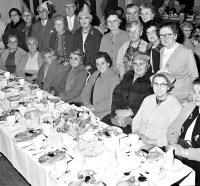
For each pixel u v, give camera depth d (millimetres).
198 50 4348
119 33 4328
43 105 3322
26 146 2428
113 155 2127
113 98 3568
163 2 7770
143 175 2021
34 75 5129
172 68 3332
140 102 3334
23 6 8477
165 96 2855
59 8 8586
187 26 4504
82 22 4609
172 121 2801
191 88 3359
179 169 2086
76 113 2977
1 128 2789
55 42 5148
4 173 3404
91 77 3914
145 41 3900
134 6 4492
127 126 3377
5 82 4328
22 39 6246
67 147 2412
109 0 8469
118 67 4195
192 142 2537
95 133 2674
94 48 4703
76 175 2035
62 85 4355
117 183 1926
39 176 2191
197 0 8336
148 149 2314
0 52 6164
